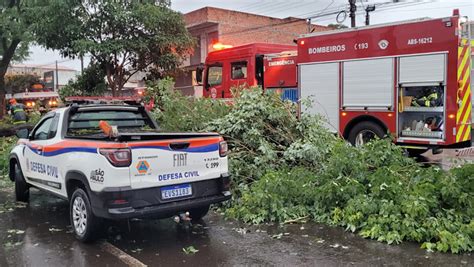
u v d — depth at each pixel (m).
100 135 5.76
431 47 9.03
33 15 16.19
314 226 6.00
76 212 5.67
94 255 5.11
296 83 12.00
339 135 9.66
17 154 7.70
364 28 10.06
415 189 5.56
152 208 5.12
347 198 6.06
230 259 4.90
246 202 6.52
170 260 4.92
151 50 16.75
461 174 5.74
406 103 9.51
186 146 5.45
